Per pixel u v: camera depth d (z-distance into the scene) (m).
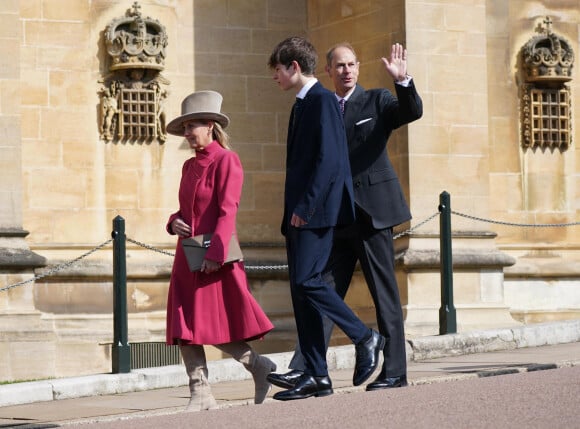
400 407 17.12
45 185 37.12
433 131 37.38
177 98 38.91
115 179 37.91
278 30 40.44
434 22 37.59
